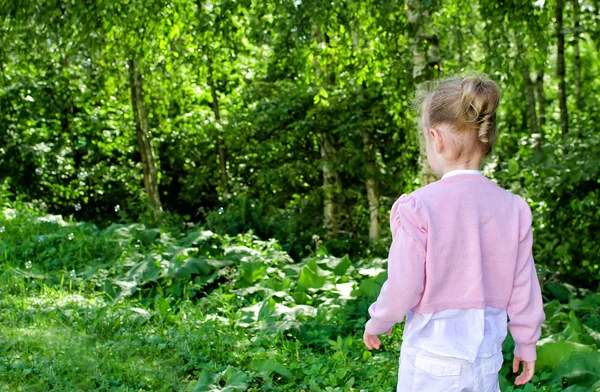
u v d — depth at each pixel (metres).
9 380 3.30
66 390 3.23
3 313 4.30
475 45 14.57
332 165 10.88
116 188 14.91
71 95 13.29
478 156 1.98
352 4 7.63
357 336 4.27
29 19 8.31
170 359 3.65
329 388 3.23
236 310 4.80
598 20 9.16
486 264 1.92
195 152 15.02
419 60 7.16
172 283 5.29
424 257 1.87
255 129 11.68
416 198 1.93
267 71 13.30
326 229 11.32
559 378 3.45
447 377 1.86
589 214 7.14
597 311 5.15
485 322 1.91
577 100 12.08
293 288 5.27
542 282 6.08
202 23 7.67
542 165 7.04
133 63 11.42
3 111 12.76
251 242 7.00
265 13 7.50
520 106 13.67
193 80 13.03
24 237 6.54
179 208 16.75
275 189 12.37
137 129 12.13
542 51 8.19
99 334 4.03
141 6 7.59
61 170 13.70
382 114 10.44
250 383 3.43
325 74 10.11
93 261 6.04
